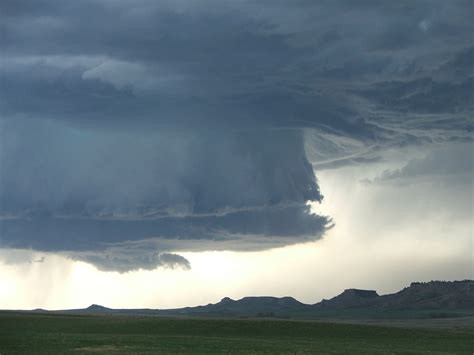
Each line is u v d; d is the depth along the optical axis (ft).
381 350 366.84
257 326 512.22
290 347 364.58
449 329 605.31
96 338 395.14
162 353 304.30
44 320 533.96
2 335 409.69
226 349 336.90
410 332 510.58
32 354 289.74
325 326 522.47
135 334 461.37
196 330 490.90
